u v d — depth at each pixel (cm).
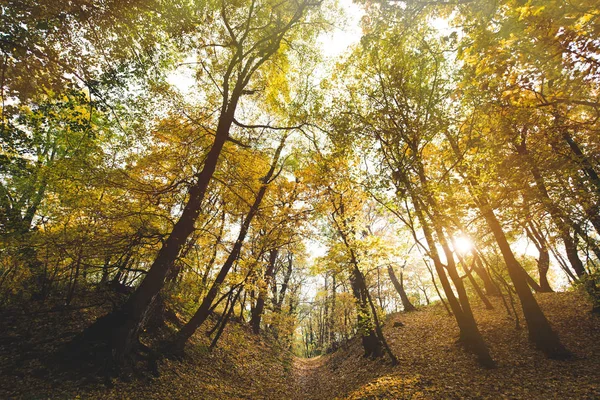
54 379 654
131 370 789
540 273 1747
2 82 711
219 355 1366
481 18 580
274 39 1238
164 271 881
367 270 1336
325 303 2072
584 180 901
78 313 978
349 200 1357
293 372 1866
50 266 963
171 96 1109
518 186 978
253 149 1390
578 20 466
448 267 1047
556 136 892
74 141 1005
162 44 1005
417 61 969
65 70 777
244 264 1273
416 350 1254
